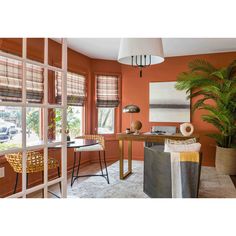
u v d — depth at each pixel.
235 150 4.52
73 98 5.07
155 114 5.73
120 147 4.26
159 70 5.71
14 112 2.21
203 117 4.87
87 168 5.10
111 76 5.93
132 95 5.95
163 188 2.95
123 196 3.34
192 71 5.08
